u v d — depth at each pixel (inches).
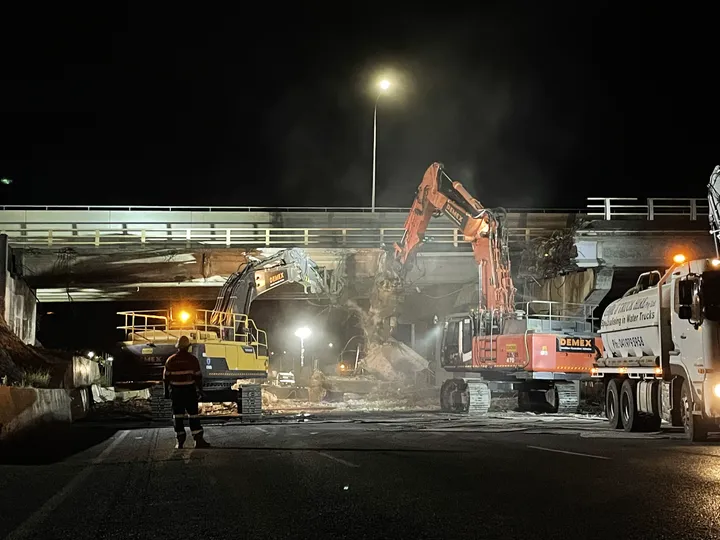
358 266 1876.2
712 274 667.4
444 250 1865.2
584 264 1675.7
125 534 311.0
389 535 296.5
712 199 930.1
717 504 343.3
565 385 1115.9
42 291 2041.1
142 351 1038.4
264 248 1846.7
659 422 788.6
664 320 734.5
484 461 506.9
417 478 433.4
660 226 1686.8
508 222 1958.7
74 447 666.8
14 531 320.5
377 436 716.7
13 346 1252.5
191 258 1857.8
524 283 1876.2
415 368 1676.9
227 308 1301.7
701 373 660.1
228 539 297.9
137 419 1055.0
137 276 1875.0
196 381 643.5
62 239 1915.6
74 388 1197.1
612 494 372.8
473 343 1187.9
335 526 315.3
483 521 315.9
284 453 574.2
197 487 422.0
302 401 1565.0
